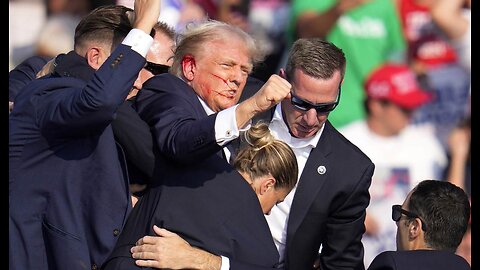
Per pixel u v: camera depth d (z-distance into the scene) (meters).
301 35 25.02
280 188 14.22
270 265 13.76
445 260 13.93
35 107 13.49
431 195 14.28
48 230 13.47
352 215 16.28
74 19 24.98
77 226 13.49
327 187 16.03
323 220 16.09
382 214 25.30
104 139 13.52
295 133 15.98
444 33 25.45
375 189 25.45
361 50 25.31
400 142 25.59
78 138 13.48
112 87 12.84
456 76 25.56
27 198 13.55
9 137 13.63
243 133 14.60
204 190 13.66
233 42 14.29
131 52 13.12
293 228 15.92
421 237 14.25
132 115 14.04
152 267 13.24
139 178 14.36
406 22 25.39
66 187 13.49
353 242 16.48
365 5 25.16
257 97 12.66
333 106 15.66
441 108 25.61
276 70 24.98
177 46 14.58
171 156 13.38
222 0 24.59
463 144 25.52
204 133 12.85
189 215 13.55
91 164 13.55
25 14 24.75
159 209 13.59
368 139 25.56
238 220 13.66
